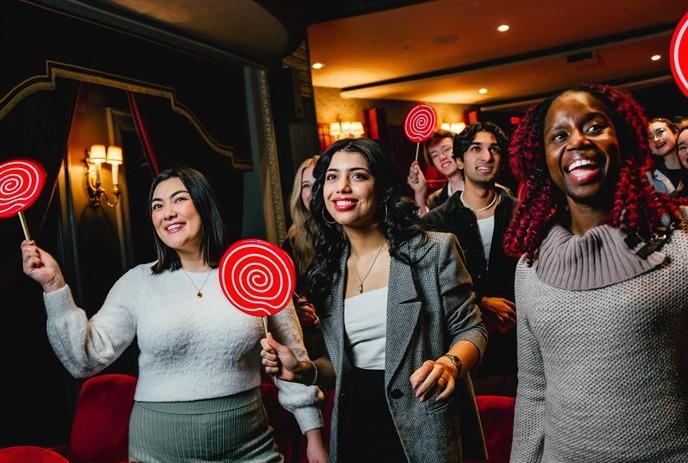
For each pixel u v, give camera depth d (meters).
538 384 1.37
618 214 1.20
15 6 3.91
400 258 1.69
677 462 1.15
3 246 3.88
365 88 10.11
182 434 1.81
